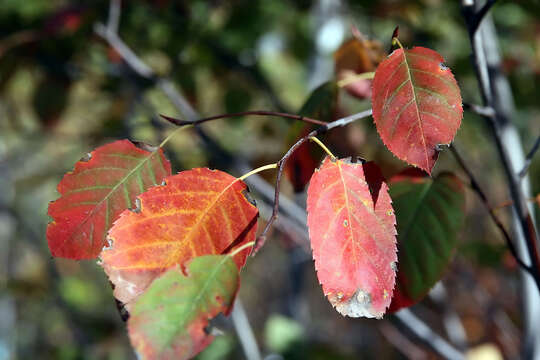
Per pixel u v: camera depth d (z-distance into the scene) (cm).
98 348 143
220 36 124
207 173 41
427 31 112
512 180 49
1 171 174
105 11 109
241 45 126
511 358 103
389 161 72
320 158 49
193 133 101
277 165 41
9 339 210
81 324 147
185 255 40
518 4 93
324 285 39
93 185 42
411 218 49
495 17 112
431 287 48
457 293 116
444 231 48
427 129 41
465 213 48
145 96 111
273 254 243
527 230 49
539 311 65
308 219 40
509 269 90
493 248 85
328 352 122
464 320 113
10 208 179
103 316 151
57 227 41
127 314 39
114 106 123
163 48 121
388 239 40
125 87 121
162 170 43
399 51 42
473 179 49
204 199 40
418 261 48
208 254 40
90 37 109
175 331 38
